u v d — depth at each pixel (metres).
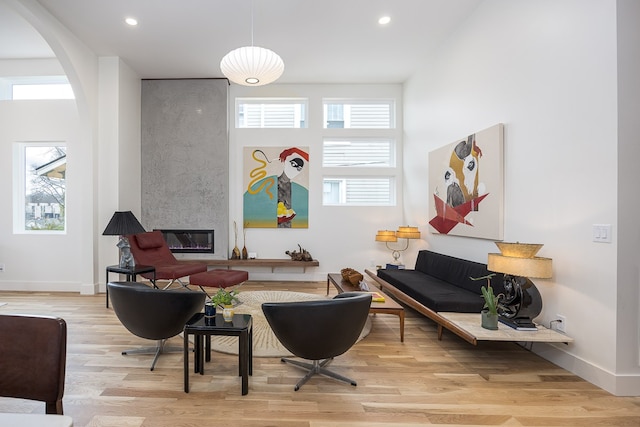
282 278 5.81
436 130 4.59
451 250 4.20
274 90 5.84
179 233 5.63
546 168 2.68
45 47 4.61
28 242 4.95
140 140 5.55
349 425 1.81
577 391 2.18
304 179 5.84
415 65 5.12
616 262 2.14
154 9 3.65
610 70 2.17
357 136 5.89
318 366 2.38
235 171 5.84
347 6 3.61
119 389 2.14
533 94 2.81
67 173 4.93
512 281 2.63
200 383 2.24
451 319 2.79
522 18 2.93
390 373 2.42
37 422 0.70
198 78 5.60
